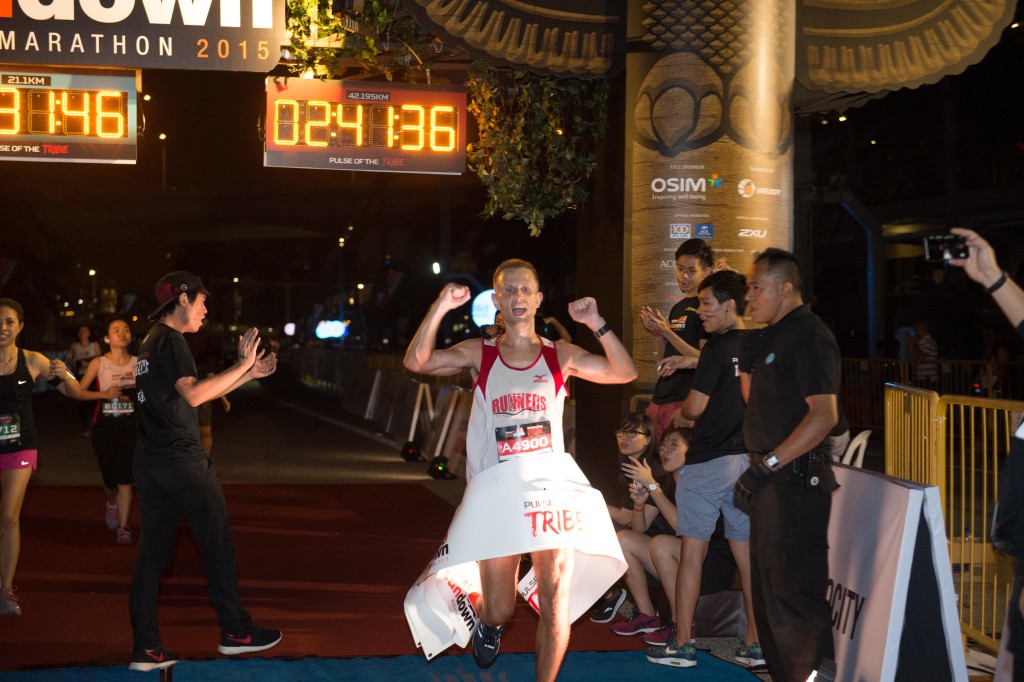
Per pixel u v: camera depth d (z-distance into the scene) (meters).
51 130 8.20
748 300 4.95
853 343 39.09
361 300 72.56
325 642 6.17
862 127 35.41
